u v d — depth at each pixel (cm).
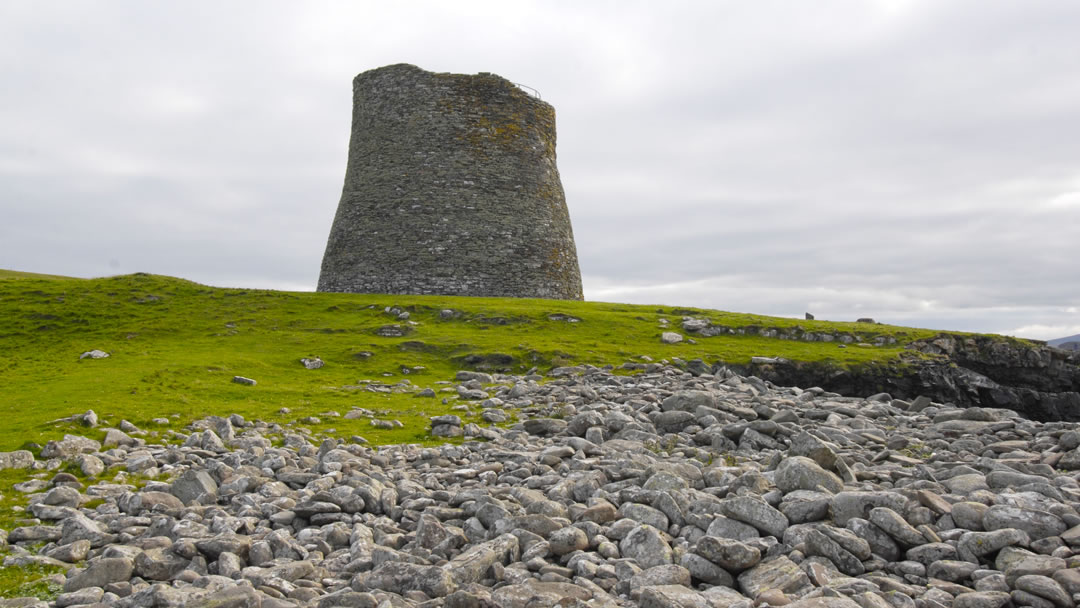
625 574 851
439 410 2036
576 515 1027
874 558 890
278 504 1117
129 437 1590
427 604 767
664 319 3641
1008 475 1115
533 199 4797
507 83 4841
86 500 1196
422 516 994
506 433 1711
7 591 840
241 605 734
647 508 1011
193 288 3997
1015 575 802
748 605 749
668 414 1697
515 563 887
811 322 3741
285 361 2773
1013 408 3200
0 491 1238
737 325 3512
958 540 905
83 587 843
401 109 4725
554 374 2630
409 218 4572
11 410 1858
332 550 990
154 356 2797
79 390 2098
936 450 1484
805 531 907
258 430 1734
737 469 1188
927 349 3388
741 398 2047
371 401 2159
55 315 3488
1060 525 899
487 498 1088
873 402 2195
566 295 4841
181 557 916
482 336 3200
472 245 4550
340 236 4791
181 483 1212
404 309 3666
